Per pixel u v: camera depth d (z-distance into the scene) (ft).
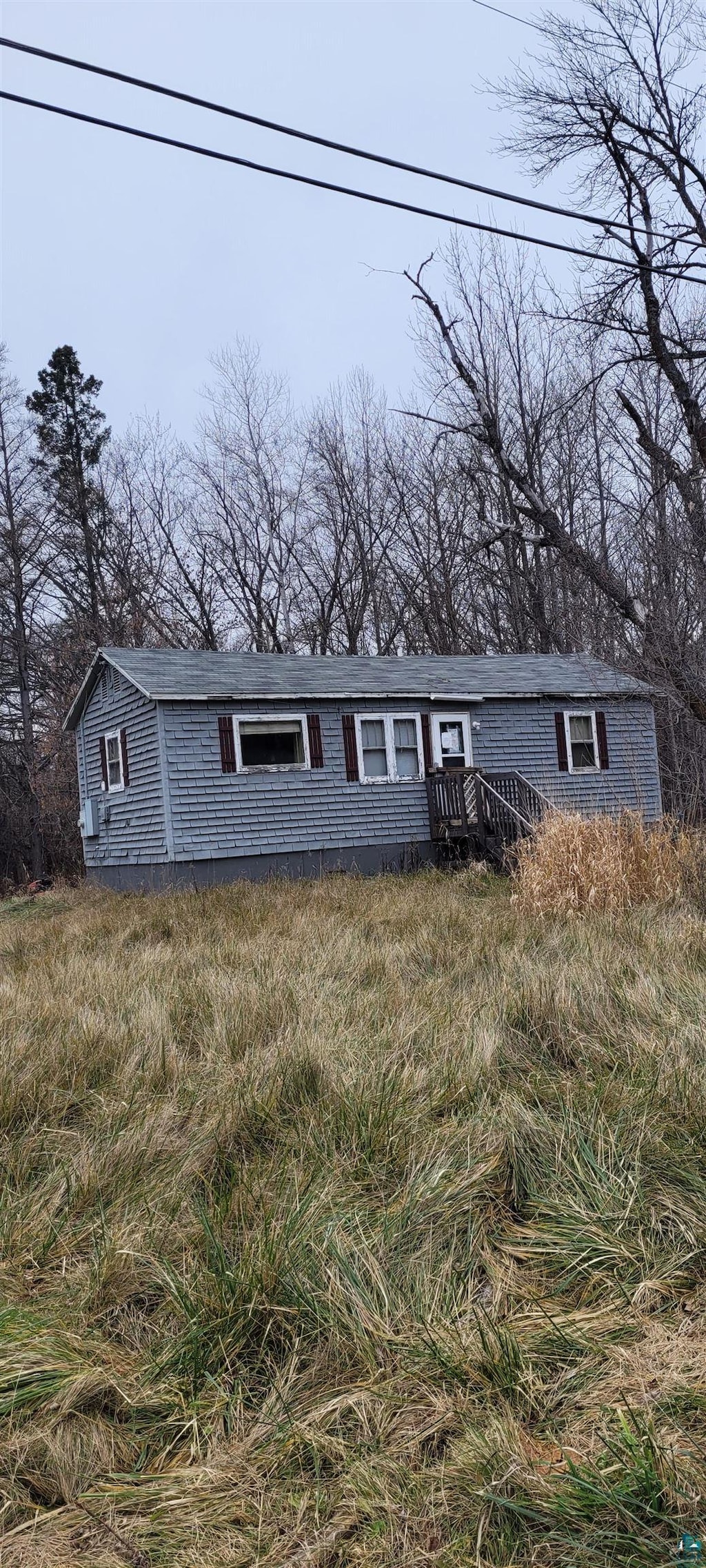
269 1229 10.14
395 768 60.44
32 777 95.61
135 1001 19.58
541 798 55.16
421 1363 8.34
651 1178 11.05
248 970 22.20
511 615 98.02
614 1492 6.72
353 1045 15.49
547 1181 11.27
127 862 59.82
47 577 104.63
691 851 31.60
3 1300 9.34
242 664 60.75
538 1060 15.29
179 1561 6.61
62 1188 11.47
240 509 112.98
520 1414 7.72
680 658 48.26
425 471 104.32
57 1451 7.47
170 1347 8.72
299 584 112.88
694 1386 7.74
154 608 110.22
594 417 82.48
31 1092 14.40
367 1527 6.82
